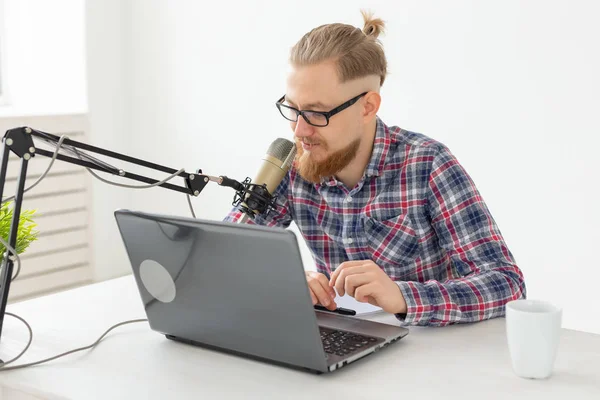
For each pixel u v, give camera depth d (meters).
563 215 2.86
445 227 1.69
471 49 2.95
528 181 2.91
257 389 1.21
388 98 3.16
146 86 3.81
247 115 3.54
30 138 1.29
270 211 1.78
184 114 3.73
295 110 1.59
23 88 3.84
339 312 1.55
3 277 1.33
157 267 1.36
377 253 1.79
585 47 2.73
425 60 3.05
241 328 1.30
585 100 2.76
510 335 1.24
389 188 1.74
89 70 3.69
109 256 3.87
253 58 3.48
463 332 1.45
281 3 3.37
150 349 1.39
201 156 3.71
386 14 3.11
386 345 1.38
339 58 1.56
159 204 3.86
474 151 3.01
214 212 3.71
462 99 3.00
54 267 3.62
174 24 3.68
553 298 2.92
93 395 1.19
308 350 1.24
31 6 3.77
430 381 1.23
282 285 1.20
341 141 1.60
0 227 1.44
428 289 1.48
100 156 3.77
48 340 1.44
